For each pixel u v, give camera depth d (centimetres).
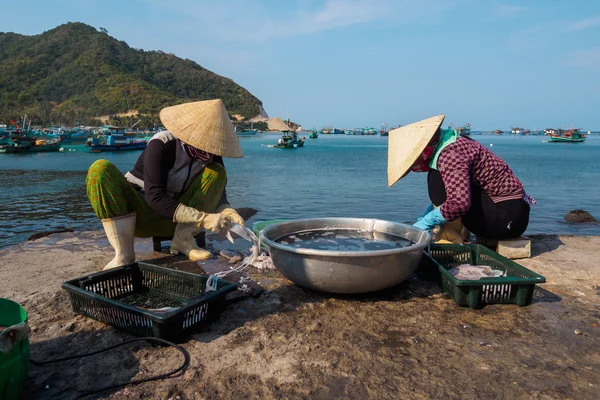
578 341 252
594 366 225
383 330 264
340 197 1379
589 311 294
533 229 866
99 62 19162
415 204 1224
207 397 199
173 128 341
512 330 265
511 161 3581
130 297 322
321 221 398
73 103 16800
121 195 348
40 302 311
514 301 304
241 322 276
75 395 201
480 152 347
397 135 367
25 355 191
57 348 245
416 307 300
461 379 213
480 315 287
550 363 228
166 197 339
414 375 216
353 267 284
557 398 198
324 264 286
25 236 888
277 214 1065
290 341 250
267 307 300
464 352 239
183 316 248
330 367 223
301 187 1680
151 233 406
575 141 10756
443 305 304
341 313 289
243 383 209
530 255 411
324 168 2792
